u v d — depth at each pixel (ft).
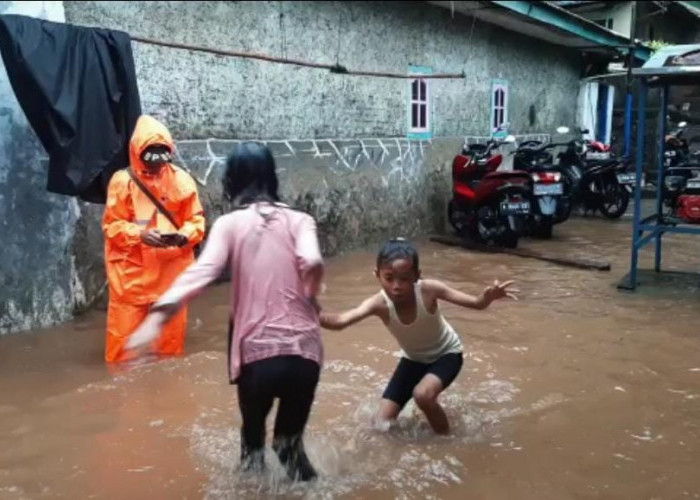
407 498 9.63
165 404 13.01
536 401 13.03
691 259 26.86
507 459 10.76
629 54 45.42
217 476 10.27
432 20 32.12
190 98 21.85
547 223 31.89
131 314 15.11
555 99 44.75
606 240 31.50
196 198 15.76
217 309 19.88
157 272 15.15
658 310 19.42
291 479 9.91
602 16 53.01
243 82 23.52
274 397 9.25
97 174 16.07
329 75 26.91
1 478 10.30
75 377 14.47
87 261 19.24
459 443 11.31
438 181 33.50
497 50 37.42
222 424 12.12
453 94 34.30
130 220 15.19
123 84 16.39
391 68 30.09
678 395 13.28
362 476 10.22
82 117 15.71
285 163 25.00
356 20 27.94
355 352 15.96
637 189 21.68
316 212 26.53
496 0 30.58
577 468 10.46
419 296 11.22
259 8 23.80
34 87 15.12
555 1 51.11
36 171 17.53
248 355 9.06
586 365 14.97
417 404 11.21
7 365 15.19
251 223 9.36
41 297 17.97
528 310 19.47
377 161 29.53
